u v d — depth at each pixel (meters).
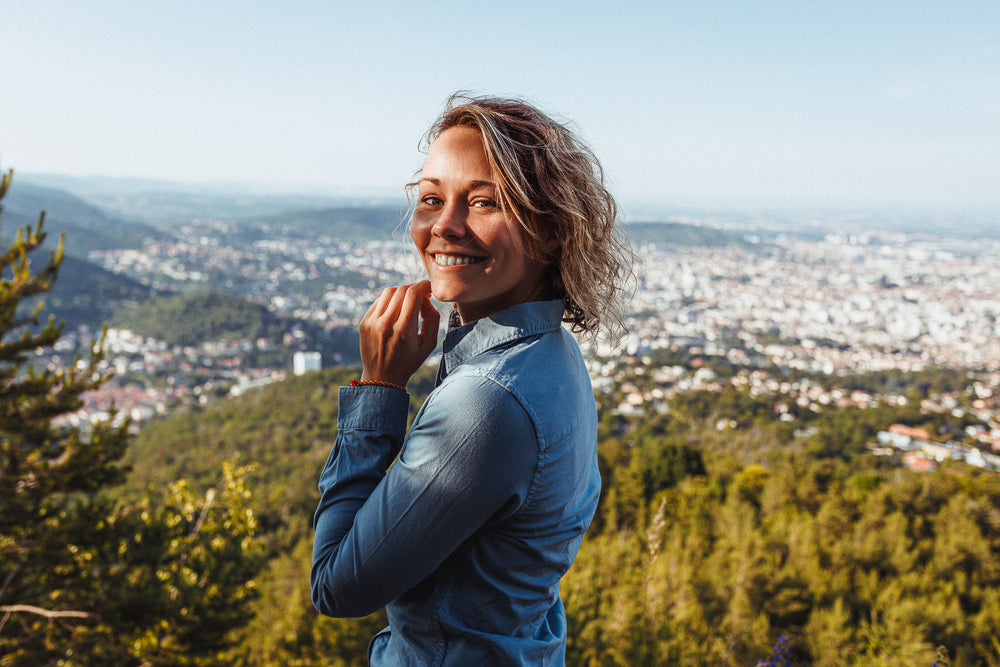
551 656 0.73
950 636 5.34
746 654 3.74
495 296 0.74
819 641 4.81
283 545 21.48
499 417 0.59
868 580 8.37
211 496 5.59
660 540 2.02
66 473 4.16
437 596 0.66
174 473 39.62
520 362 0.64
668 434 47.84
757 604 6.75
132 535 5.11
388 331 0.74
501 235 0.66
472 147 0.67
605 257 0.77
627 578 3.51
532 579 0.67
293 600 7.82
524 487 0.62
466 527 0.60
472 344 0.72
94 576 4.70
